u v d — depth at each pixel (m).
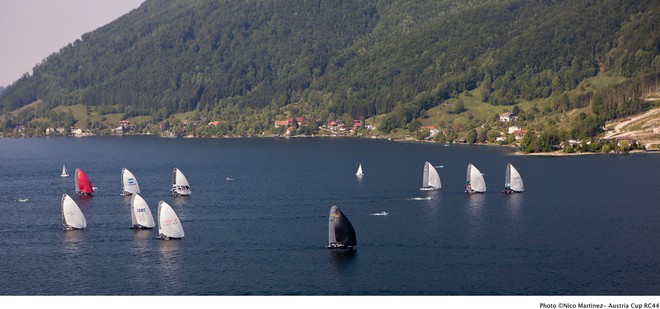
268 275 195.62
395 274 195.12
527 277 192.12
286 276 194.50
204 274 197.25
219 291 184.62
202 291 184.75
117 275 198.00
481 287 185.12
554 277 192.12
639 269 197.88
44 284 192.50
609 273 195.00
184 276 196.00
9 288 190.00
